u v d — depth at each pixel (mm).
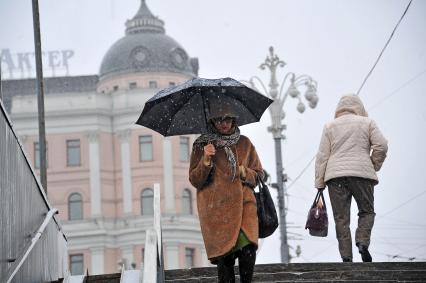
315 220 25578
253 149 19703
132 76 173750
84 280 23500
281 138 57281
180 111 19938
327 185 25453
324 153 25375
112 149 170500
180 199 166250
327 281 22094
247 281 19391
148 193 167000
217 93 19703
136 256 165375
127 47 176375
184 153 169250
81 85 184250
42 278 22188
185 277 22516
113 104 171250
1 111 17094
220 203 19125
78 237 166000
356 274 22281
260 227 19562
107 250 166000
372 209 25172
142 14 180625
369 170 25016
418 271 22188
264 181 19656
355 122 25219
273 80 57281
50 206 24828
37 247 21266
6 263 17172
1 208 16891
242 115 20281
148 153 168375
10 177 18047
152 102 19578
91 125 169875
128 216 166500
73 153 170250
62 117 170500
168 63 174750
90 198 167750
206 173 19078
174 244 163000
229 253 18953
